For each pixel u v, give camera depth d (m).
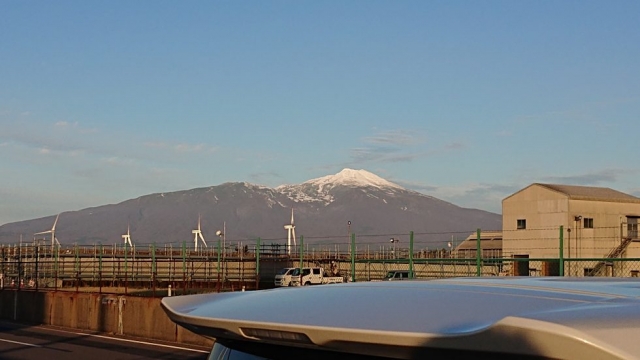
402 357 2.33
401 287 3.05
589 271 30.14
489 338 2.03
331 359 2.66
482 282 3.14
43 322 29.33
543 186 45.66
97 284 45.28
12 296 31.56
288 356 2.86
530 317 2.08
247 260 44.81
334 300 2.88
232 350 3.13
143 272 44.62
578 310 2.22
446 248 36.97
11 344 22.08
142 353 19.88
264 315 2.83
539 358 1.94
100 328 26.16
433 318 2.37
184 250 33.41
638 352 1.85
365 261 23.17
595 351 1.85
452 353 2.14
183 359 18.67
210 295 3.66
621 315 2.15
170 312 3.31
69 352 20.12
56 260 37.50
